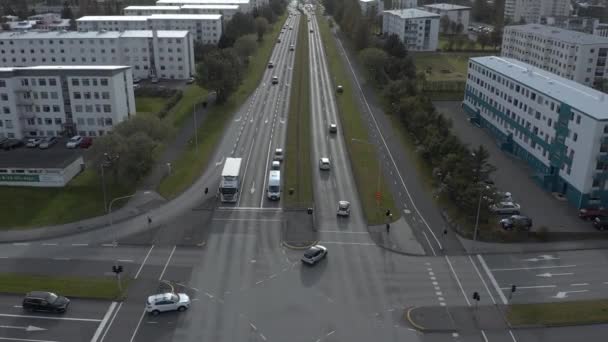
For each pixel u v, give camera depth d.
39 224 94.12
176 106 169.88
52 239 89.38
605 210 99.50
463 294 76.00
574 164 104.75
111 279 77.88
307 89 194.62
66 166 111.00
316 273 80.75
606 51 189.12
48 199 103.69
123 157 104.12
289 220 97.50
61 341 64.81
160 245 88.06
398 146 137.12
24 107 139.62
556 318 70.56
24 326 67.44
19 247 86.50
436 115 142.75
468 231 93.38
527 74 137.12
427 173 120.12
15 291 74.06
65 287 75.38
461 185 98.25
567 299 75.06
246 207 102.25
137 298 73.62
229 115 162.00
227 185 103.19
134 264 82.12
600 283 79.12
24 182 109.19
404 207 103.44
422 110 142.25
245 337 66.12
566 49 192.75
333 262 84.00
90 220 96.12
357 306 72.81
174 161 124.06
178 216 98.25
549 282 79.19
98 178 114.06
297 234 92.44
